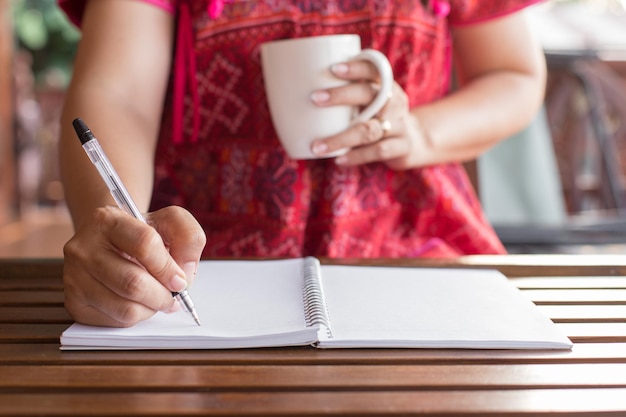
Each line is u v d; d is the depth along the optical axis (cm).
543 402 58
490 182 265
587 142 312
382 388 60
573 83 309
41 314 79
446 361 66
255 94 113
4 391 59
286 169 112
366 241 118
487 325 73
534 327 73
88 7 114
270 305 78
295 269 92
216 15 112
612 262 101
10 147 479
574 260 102
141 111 107
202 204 120
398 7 116
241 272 91
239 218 116
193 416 55
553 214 265
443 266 99
